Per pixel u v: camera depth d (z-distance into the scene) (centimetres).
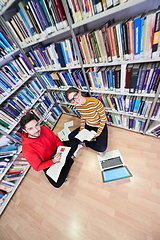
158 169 131
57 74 158
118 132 177
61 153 128
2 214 144
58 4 86
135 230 104
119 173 126
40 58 150
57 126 232
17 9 126
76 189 141
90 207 125
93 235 109
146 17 70
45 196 146
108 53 102
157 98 108
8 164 141
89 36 98
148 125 151
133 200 119
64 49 122
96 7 80
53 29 107
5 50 129
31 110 176
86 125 167
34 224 129
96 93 160
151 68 94
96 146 142
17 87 149
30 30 118
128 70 102
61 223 123
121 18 110
